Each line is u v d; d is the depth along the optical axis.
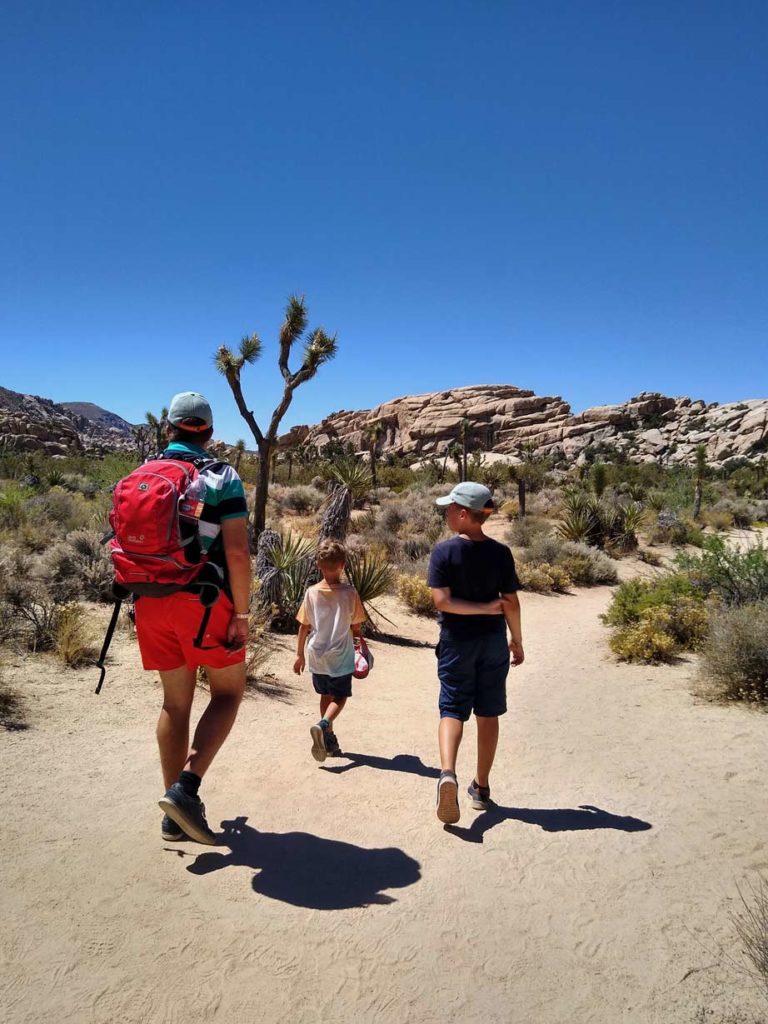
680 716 5.98
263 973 2.49
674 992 2.46
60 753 4.32
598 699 6.72
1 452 40.31
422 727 5.82
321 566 4.88
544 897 3.05
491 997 2.43
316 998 2.39
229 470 3.12
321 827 3.65
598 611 13.48
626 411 123.88
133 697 5.56
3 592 7.50
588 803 4.12
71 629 6.55
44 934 2.62
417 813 3.91
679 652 8.55
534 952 2.68
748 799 4.12
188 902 2.87
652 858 3.41
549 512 28.19
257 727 5.43
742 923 2.83
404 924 2.82
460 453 46.16
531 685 7.47
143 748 4.54
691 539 23.59
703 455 32.19
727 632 6.71
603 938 2.77
